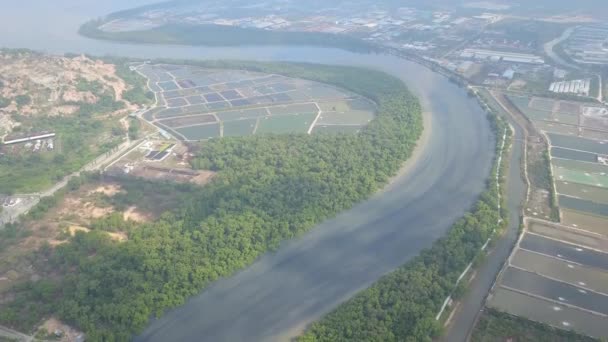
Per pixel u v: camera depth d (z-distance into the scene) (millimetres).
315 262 168375
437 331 134500
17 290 154750
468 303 148500
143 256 164000
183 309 150125
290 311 149125
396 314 139750
